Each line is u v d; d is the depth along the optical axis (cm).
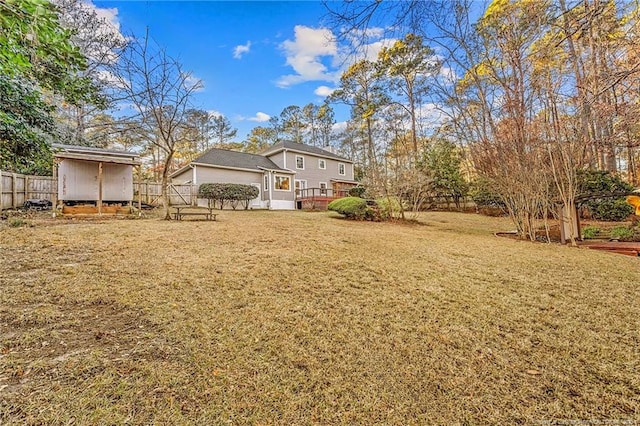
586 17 391
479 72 703
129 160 952
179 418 137
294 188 1933
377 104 1972
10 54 193
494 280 360
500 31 621
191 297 277
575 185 640
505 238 743
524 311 269
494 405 152
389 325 238
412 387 165
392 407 149
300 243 548
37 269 333
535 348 207
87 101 501
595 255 507
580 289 329
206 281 321
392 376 174
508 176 694
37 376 160
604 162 1191
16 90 555
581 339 219
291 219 999
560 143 622
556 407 151
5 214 762
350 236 659
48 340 196
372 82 1775
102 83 913
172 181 1858
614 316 259
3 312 229
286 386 162
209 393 154
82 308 245
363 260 437
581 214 1105
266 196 1802
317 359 189
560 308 276
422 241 633
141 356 183
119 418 135
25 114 612
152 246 471
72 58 215
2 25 170
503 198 764
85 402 143
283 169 1942
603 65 532
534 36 566
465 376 175
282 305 270
